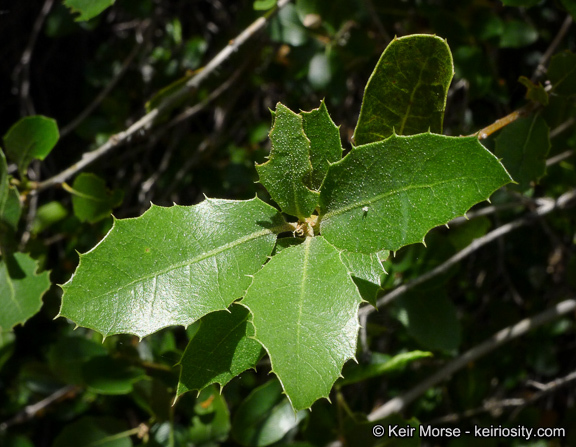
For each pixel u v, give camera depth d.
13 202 0.22
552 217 0.36
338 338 0.14
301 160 0.15
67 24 0.32
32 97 0.43
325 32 0.30
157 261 0.15
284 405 0.25
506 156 0.21
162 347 0.28
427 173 0.15
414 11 0.30
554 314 0.29
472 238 0.27
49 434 0.39
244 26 0.32
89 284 0.15
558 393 0.42
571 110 0.25
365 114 0.16
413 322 0.26
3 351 0.30
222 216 0.15
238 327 0.16
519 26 0.29
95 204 0.26
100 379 0.26
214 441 0.26
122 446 0.28
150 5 0.32
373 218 0.15
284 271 0.15
